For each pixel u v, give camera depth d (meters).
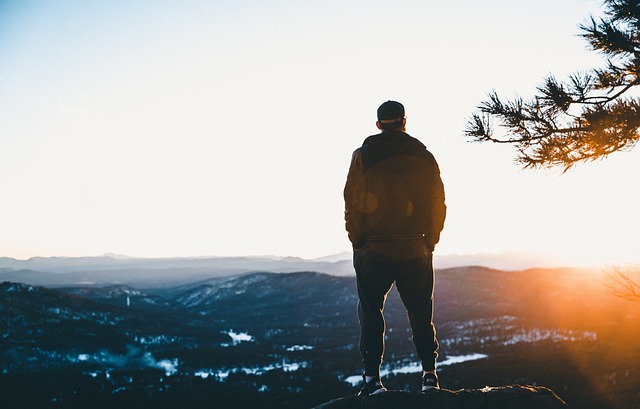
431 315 3.53
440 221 3.39
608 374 95.06
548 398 3.31
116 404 114.56
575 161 5.04
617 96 5.05
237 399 115.06
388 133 3.42
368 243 3.35
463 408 3.13
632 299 5.50
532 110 5.14
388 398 3.11
